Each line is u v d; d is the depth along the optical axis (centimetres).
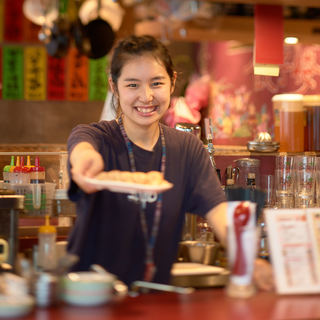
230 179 277
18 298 130
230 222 150
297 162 284
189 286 184
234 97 427
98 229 183
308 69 329
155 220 187
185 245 218
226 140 438
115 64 187
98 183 150
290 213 155
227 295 150
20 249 260
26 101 521
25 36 468
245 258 147
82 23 262
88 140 184
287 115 309
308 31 240
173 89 203
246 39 247
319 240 154
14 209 222
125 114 189
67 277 140
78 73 495
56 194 247
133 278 184
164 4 255
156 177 157
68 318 125
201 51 475
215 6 240
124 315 129
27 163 283
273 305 139
